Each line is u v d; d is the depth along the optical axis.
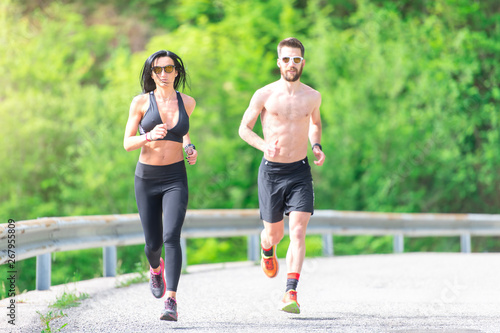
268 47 75.06
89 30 74.06
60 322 15.09
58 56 70.00
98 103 65.75
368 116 65.81
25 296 19.03
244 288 21.20
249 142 16.12
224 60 69.00
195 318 15.55
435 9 73.75
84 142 63.25
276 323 14.77
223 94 68.44
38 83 69.31
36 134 64.75
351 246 66.56
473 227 37.19
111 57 73.69
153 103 15.13
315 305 17.58
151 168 15.13
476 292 19.84
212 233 28.42
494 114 67.56
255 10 71.75
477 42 69.62
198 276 24.77
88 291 20.34
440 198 69.62
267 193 16.42
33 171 65.88
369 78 65.94
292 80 15.97
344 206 67.38
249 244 30.69
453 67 66.94
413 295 19.38
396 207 67.75
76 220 21.55
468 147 68.88
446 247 70.69
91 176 61.81
